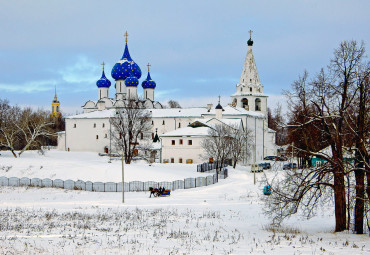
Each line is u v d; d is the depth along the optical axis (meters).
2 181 68.69
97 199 54.00
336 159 28.77
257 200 52.09
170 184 64.81
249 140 108.25
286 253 22.86
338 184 29.98
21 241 25.59
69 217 37.44
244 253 22.89
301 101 29.89
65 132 134.12
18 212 40.88
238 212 42.12
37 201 52.19
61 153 120.44
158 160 109.00
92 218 37.03
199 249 24.03
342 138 32.22
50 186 66.25
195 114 126.88
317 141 30.95
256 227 33.50
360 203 29.59
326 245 25.36
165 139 99.69
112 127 126.69
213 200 52.50
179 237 28.25
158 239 27.39
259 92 130.25
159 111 131.50
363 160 28.39
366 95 29.28
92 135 131.38
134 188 64.25
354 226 30.64
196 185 67.75
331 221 37.09
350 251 23.31
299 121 30.06
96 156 119.50
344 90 28.89
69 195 58.53
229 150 88.31
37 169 76.25
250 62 129.25
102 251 23.05
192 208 45.09
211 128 97.19
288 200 29.38
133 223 34.25
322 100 29.42
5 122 112.12
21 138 123.19
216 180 74.25
